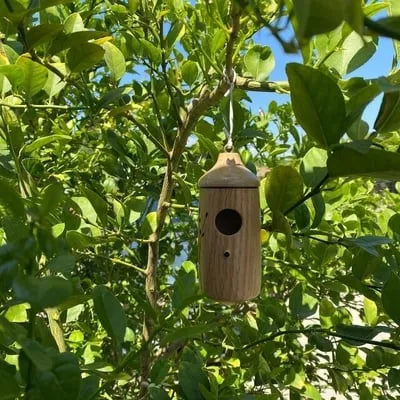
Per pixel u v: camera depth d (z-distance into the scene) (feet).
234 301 3.01
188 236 5.98
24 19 2.56
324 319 4.17
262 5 3.01
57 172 5.24
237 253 2.99
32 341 1.41
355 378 4.42
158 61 4.23
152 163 5.20
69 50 3.02
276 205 2.70
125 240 4.17
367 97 2.12
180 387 2.93
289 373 4.07
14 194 1.56
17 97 3.65
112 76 4.22
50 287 1.25
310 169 3.09
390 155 2.01
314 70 2.02
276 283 5.97
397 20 0.97
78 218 3.86
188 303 2.14
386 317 3.93
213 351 4.06
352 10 0.75
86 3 5.41
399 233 3.63
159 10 4.53
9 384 1.57
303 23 0.73
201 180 3.11
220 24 2.91
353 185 5.52
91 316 5.08
